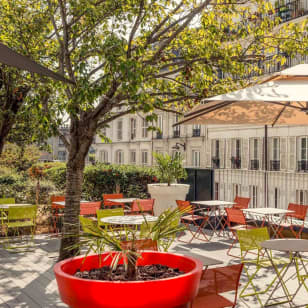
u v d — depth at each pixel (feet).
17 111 36.35
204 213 41.19
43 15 29.14
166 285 11.51
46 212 41.09
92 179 45.50
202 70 25.59
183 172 43.04
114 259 12.57
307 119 28.73
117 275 13.20
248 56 27.22
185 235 37.52
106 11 25.70
